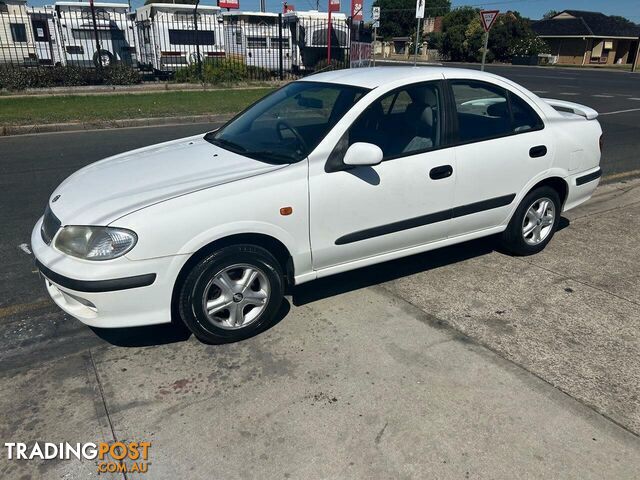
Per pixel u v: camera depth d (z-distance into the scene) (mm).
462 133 3930
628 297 3926
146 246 2865
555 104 5203
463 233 4152
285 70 20375
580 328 3498
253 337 3385
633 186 6945
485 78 4117
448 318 3611
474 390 2873
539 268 4422
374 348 3256
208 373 3023
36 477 2324
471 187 3980
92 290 2844
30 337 3418
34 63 17969
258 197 3125
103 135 10023
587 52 52125
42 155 8156
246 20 19250
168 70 17859
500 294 3959
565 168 4527
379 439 2529
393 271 4355
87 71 15406
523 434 2564
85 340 3389
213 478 2318
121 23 17984
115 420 2658
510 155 4129
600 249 4836
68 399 2816
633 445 2500
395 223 3693
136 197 3025
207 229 2998
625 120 12852
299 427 2605
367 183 3479
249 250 3176
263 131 3814
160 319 3047
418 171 3676
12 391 2883
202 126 11281
